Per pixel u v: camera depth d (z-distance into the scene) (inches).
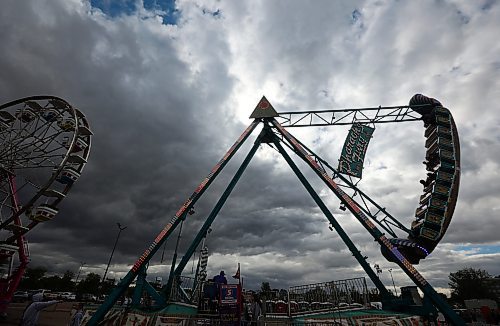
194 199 634.2
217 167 702.5
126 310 451.2
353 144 757.3
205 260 847.7
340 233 732.0
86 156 909.8
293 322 434.6
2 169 830.5
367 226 626.2
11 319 864.3
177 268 657.6
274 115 864.9
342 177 748.0
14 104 920.3
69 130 869.8
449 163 737.0
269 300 698.2
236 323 390.9
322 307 567.5
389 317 442.6
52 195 790.5
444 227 663.8
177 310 485.7
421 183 797.2
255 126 855.7
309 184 819.4
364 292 507.2
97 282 4033.0
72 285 4165.8
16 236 749.9
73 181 860.6
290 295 651.5
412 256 679.1
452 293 3051.2
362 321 431.5
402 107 850.8
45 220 773.9
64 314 1226.6
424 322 460.8
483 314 1017.5
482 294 2677.2
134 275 515.2
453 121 794.8
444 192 700.0
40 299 496.4
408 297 564.1
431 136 818.2
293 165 854.5
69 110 887.1
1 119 915.4
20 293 1950.1
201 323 409.1
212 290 522.3
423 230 666.8
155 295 527.8
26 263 937.5
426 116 841.5
